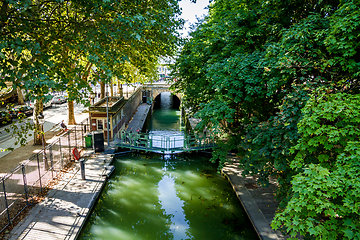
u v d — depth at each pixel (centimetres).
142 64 1338
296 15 1038
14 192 1084
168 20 1272
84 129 2084
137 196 1323
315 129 556
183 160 1859
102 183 1293
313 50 725
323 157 568
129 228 1066
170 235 1022
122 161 1806
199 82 1432
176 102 5912
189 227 1067
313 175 488
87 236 988
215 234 1019
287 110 738
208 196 1302
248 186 1316
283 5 978
